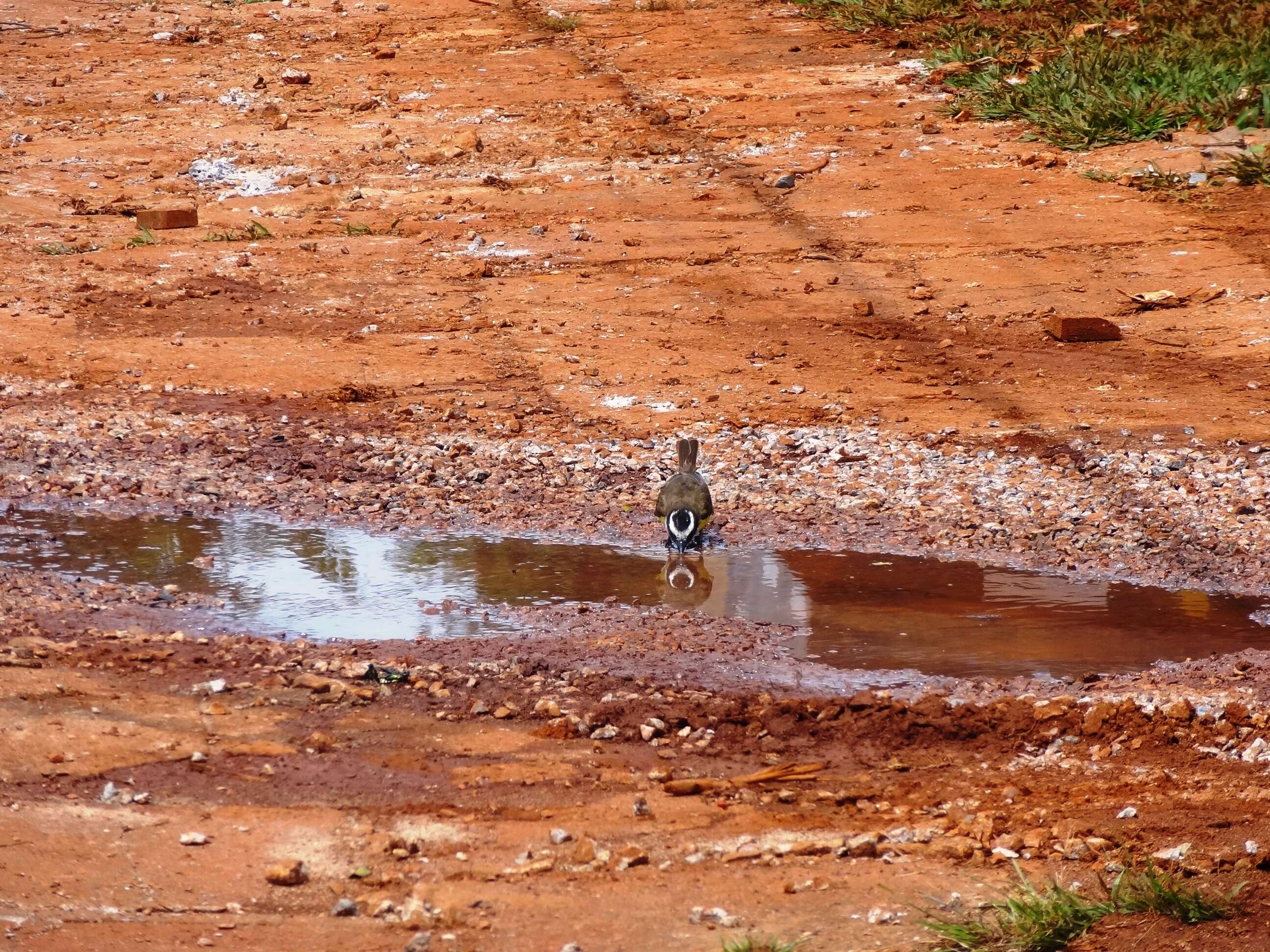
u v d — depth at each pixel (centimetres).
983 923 1711
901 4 9788
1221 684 2619
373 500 3728
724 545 3469
